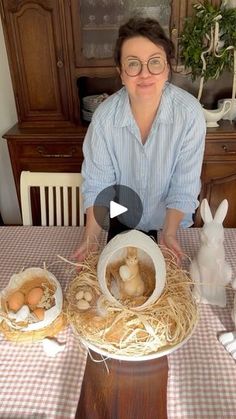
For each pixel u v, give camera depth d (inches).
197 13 66.8
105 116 42.6
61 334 30.0
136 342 26.5
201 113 41.7
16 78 74.5
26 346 28.9
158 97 39.6
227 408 24.2
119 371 27.1
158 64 36.3
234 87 75.9
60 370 27.0
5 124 92.7
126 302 27.5
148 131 42.8
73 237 45.3
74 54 71.7
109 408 24.5
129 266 26.3
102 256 26.9
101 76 73.8
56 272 38.3
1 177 100.3
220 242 31.4
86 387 26.0
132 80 37.1
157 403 24.8
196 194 43.3
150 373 26.9
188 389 25.6
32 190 70.0
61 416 23.9
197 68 70.9
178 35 69.7
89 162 45.8
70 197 54.4
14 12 67.9
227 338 28.9
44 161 79.7
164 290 29.4
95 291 30.2
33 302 29.2
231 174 78.7
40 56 72.3
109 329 26.9
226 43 69.7
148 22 36.0
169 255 34.9
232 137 74.3
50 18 68.5
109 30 70.2
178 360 27.8
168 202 43.5
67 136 76.1
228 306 32.8
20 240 44.9
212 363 27.4
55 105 77.4
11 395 25.2
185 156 42.3
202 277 32.4
